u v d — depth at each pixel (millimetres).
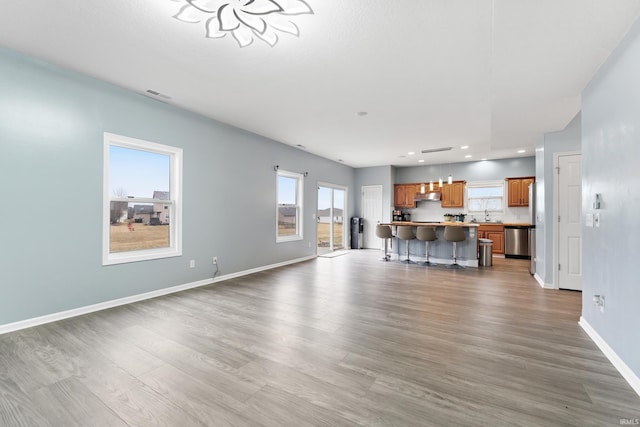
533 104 3344
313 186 7152
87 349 2328
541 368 2072
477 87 3252
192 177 4230
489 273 5359
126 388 1826
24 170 2730
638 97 1849
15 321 2689
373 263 6387
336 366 2096
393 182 9062
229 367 2074
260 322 2920
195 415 1588
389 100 3650
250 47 2504
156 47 2527
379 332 2689
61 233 2969
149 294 3729
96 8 2027
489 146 6152
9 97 2641
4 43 2498
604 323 2324
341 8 1976
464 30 2223
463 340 2529
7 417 1571
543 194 4406
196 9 1948
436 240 6492
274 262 5891
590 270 2643
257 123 4680
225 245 4773
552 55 2322
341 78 3066
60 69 2936
